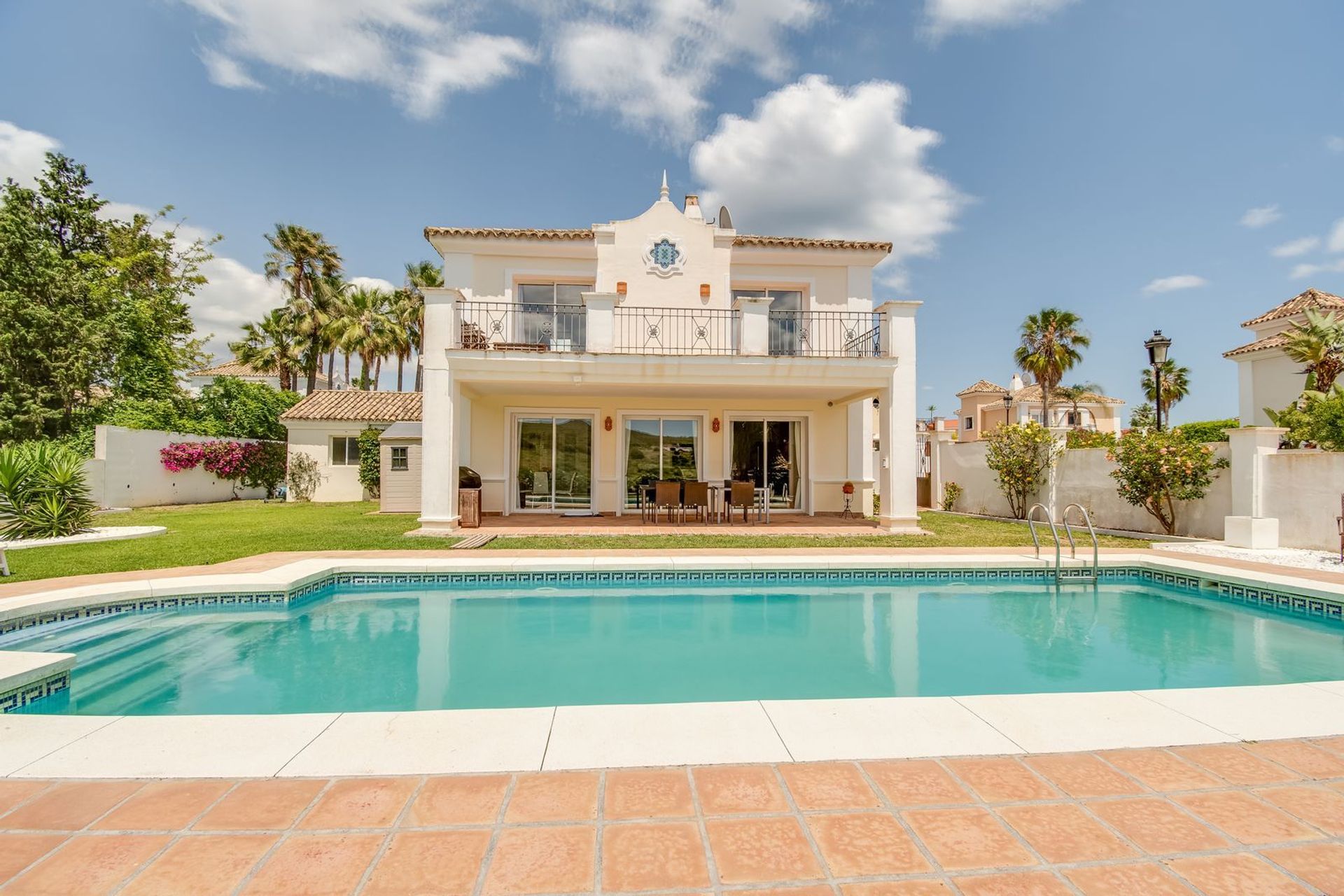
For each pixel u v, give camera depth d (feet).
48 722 9.99
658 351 44.62
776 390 42.37
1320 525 30.53
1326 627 20.45
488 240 45.09
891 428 39.04
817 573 26.76
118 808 7.51
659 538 34.73
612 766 8.68
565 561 26.43
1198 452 35.35
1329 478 30.27
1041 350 106.22
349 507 59.47
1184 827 7.25
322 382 141.28
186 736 9.55
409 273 115.75
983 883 6.20
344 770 8.50
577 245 45.50
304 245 108.47
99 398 71.51
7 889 6.01
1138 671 16.19
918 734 9.80
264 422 82.94
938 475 59.36
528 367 37.27
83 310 66.90
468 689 15.02
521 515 47.24
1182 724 10.19
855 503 47.98
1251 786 8.23
